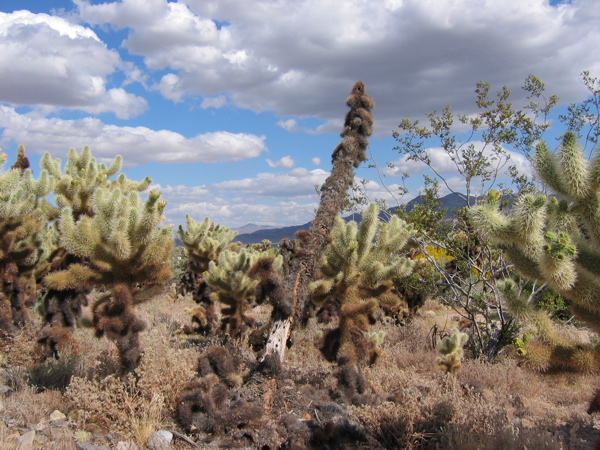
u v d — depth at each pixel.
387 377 6.07
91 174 7.84
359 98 5.87
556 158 3.89
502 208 9.45
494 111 9.83
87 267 5.32
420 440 4.38
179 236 10.00
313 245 5.50
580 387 6.54
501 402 5.82
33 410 4.63
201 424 4.55
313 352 7.56
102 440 4.22
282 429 4.57
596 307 3.66
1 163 6.99
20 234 7.23
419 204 10.02
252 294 8.31
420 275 10.21
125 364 5.05
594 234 3.80
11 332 6.81
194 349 7.01
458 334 6.63
